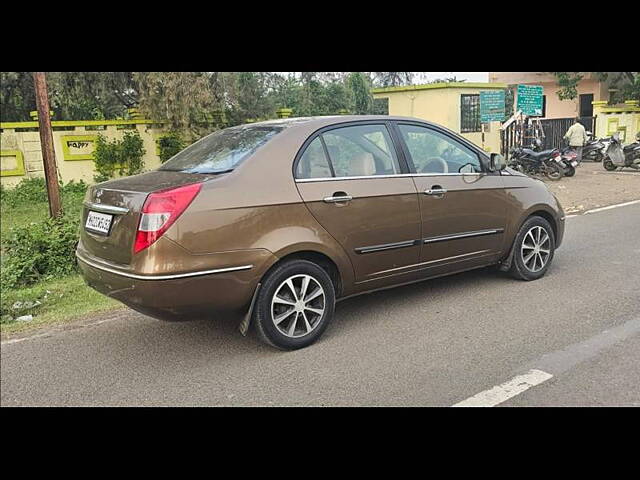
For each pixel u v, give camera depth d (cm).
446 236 536
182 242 398
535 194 609
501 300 561
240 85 1509
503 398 373
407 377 407
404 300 572
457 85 1822
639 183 1460
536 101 1784
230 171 432
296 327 461
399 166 511
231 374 424
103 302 610
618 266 671
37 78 775
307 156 463
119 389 410
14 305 605
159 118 1450
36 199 1403
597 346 444
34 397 403
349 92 1808
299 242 441
